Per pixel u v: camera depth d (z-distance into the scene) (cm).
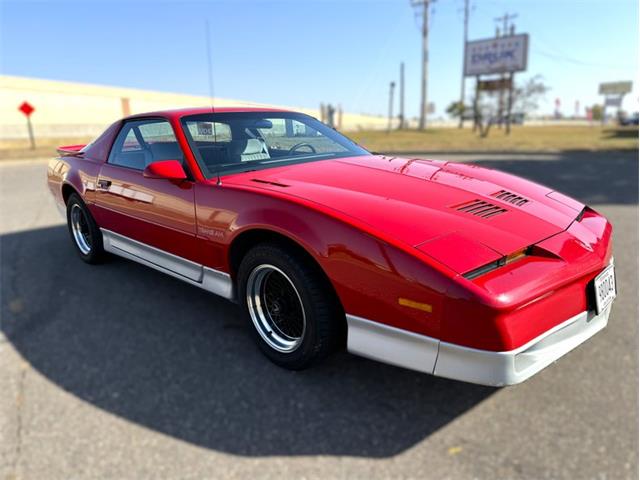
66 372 245
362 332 200
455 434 194
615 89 6900
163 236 294
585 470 173
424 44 4194
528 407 209
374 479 172
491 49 3400
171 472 176
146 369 246
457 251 182
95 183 354
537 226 211
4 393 228
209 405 216
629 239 445
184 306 321
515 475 171
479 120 3325
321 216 206
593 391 219
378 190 233
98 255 393
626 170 902
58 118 4412
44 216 611
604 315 217
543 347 185
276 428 200
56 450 189
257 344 256
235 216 238
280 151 306
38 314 312
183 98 6769
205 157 279
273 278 240
